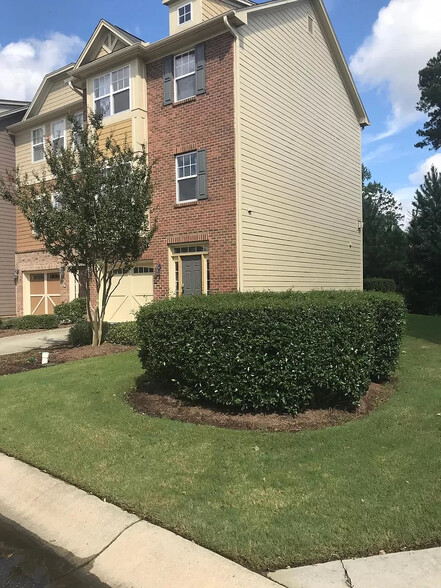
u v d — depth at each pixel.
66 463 4.69
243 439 4.96
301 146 15.43
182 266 13.75
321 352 5.53
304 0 15.79
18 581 3.15
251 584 2.91
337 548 3.15
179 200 13.73
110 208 10.56
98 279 11.74
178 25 14.21
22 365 10.21
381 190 45.53
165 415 5.90
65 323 18.14
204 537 3.34
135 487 4.10
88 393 6.99
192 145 13.27
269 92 13.74
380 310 7.02
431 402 6.13
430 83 29.95
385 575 2.92
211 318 5.72
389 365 7.33
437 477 4.01
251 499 3.78
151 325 6.39
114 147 11.40
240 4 15.42
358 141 19.94
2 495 4.41
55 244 10.94
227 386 5.66
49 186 11.32
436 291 27.14
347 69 18.27
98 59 14.76
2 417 6.20
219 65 12.70
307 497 3.76
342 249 18.22
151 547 3.36
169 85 13.83
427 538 3.22
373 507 3.58
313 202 16.11
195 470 4.34
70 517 3.88
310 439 4.90
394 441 4.82
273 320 5.45
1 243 20.81
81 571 3.25
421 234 27.22
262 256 13.23
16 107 21.84
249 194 12.71
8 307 21.03
